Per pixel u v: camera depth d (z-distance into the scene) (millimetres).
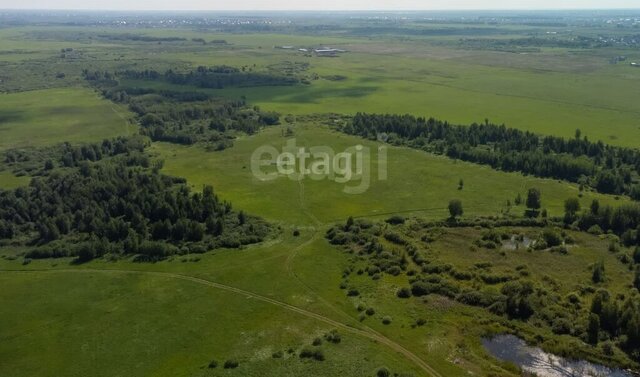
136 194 134875
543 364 81062
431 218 130875
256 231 123688
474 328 89188
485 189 148750
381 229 124688
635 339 83438
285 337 87500
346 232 123062
